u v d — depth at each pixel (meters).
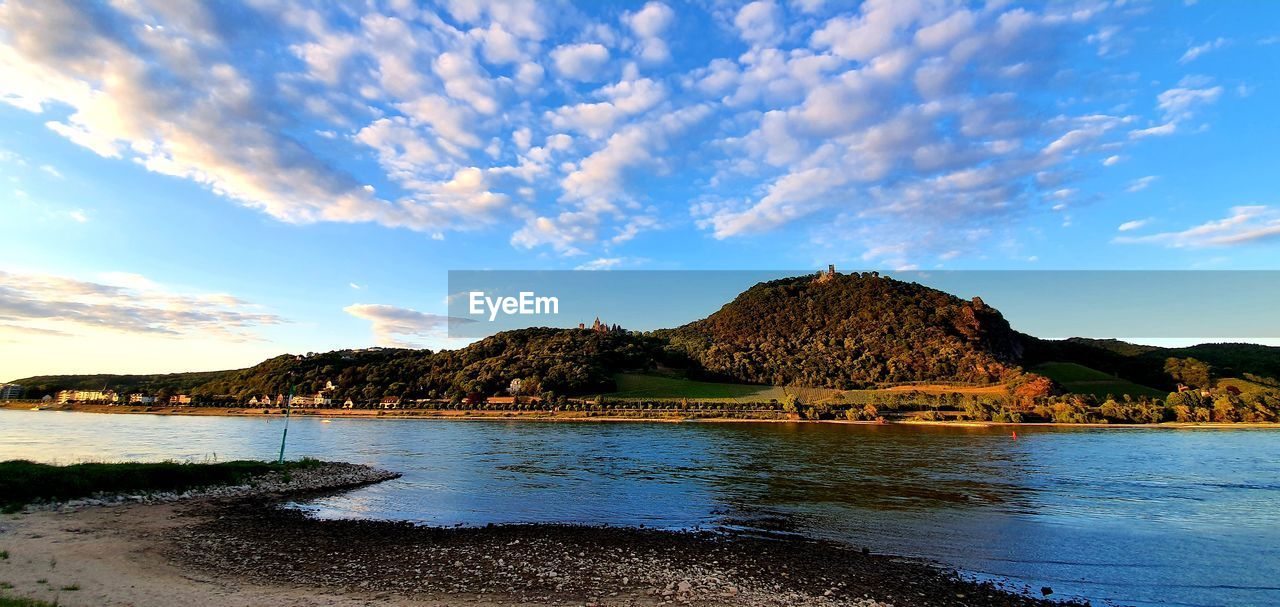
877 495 38.62
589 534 26.30
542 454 65.88
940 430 108.88
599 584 18.61
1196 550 24.53
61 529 24.19
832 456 64.12
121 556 20.50
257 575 18.88
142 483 33.41
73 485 30.34
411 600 16.70
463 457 62.38
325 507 32.56
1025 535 27.19
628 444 79.81
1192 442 82.62
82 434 88.56
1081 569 21.77
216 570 19.34
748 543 25.22
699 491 40.22
